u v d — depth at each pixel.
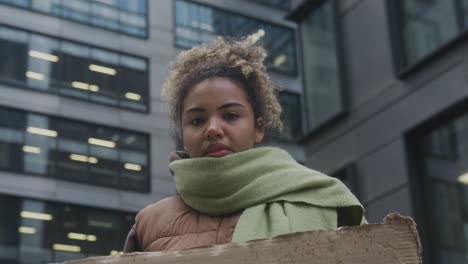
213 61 2.33
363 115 15.40
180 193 2.14
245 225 1.98
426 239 13.45
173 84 2.44
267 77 2.41
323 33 16.92
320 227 1.98
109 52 28.70
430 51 14.09
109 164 27.52
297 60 31.14
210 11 30.66
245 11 31.03
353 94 15.83
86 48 28.42
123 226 26.95
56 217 26.02
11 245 24.95
